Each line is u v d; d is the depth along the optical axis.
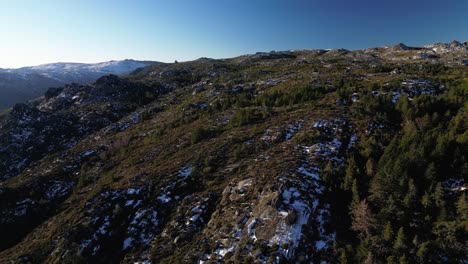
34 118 131.12
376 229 35.12
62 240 48.28
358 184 41.88
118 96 160.75
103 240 47.47
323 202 40.34
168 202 51.03
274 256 33.97
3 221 63.62
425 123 53.06
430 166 38.94
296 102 86.06
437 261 30.23
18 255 48.47
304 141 55.94
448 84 75.00
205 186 52.19
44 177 79.69
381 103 65.94
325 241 35.75
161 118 111.81
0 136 118.31
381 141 52.38
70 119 136.38
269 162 51.25
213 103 107.62
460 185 38.00
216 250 38.03
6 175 102.50
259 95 99.62
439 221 33.66
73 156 93.62
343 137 55.38
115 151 88.69
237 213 41.66
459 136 43.72
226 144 65.38
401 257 30.30
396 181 38.22
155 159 71.25
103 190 59.94
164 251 41.53
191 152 67.12
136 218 49.34
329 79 105.44
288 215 37.41
